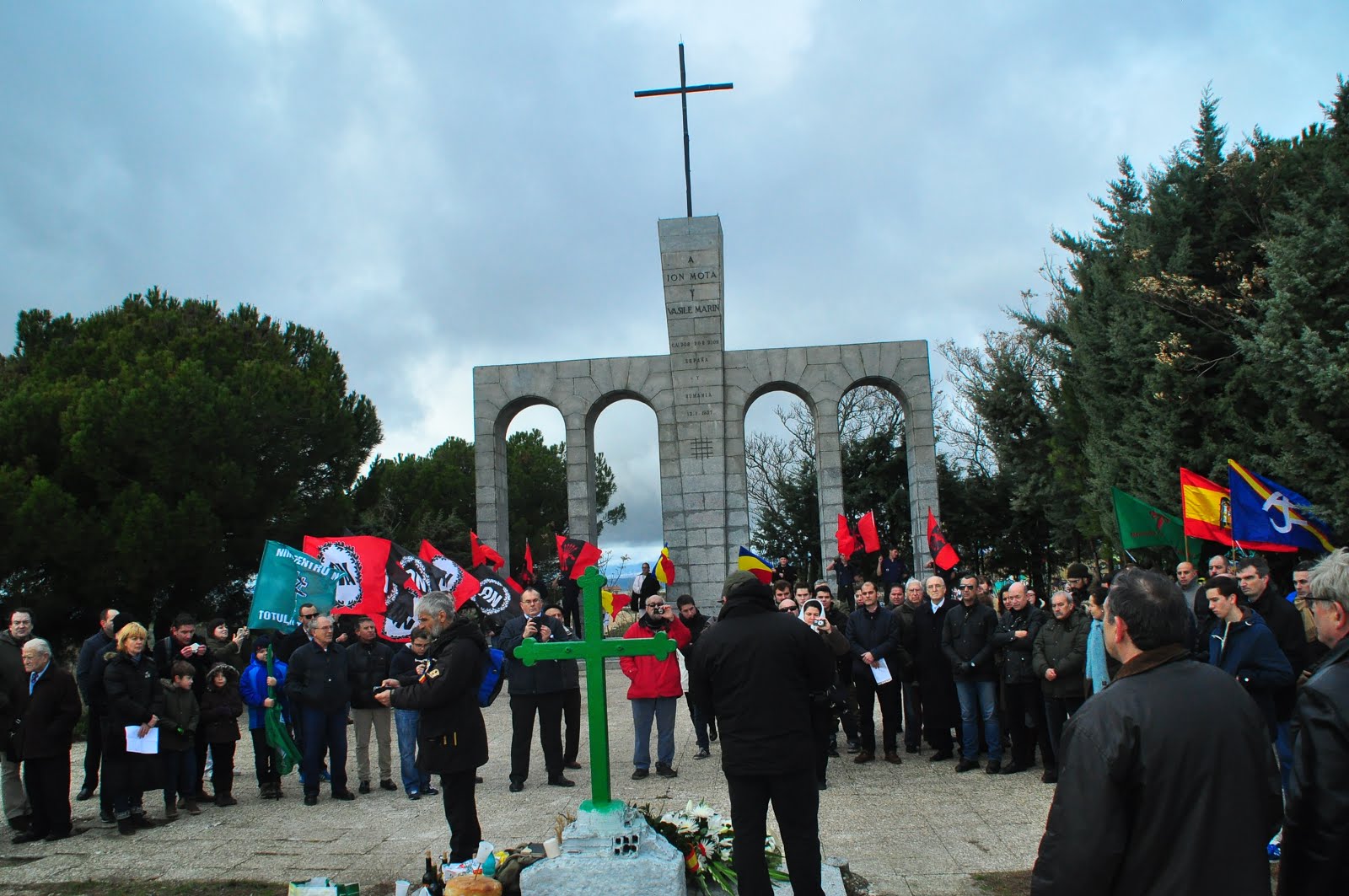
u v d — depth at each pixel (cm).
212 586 2353
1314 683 349
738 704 570
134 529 2119
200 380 2336
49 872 822
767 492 4306
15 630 965
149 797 1177
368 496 3078
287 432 2517
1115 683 331
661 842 609
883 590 2170
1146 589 335
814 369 2616
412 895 680
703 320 2633
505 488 2733
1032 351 2822
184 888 762
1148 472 1877
